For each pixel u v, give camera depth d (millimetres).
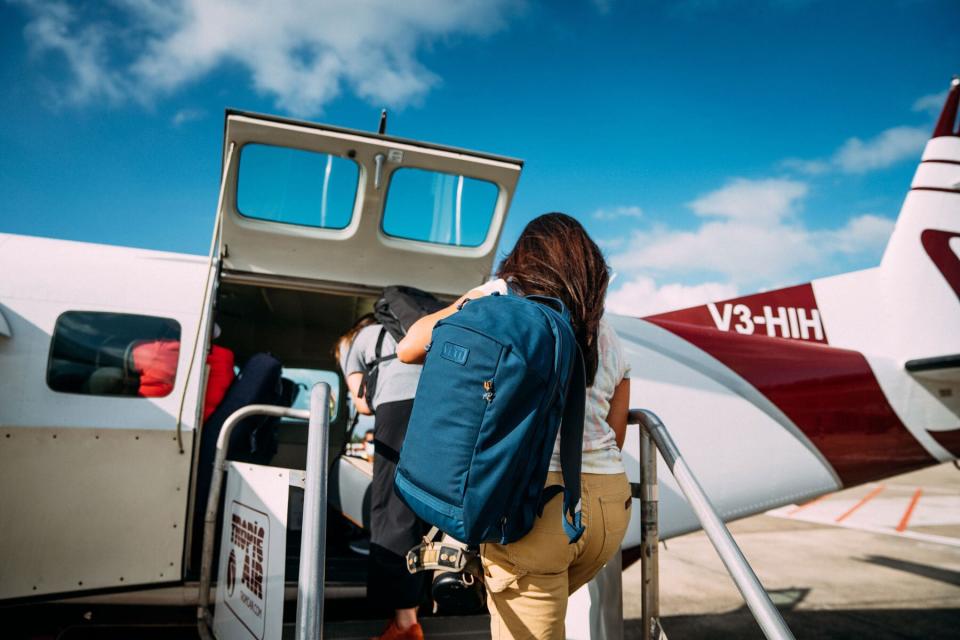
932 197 5172
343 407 4375
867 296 4957
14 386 2305
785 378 4129
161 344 2484
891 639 4422
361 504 2479
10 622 2221
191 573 2355
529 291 1249
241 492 1955
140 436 2354
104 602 2277
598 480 1213
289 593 2299
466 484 990
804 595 5586
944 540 8242
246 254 2814
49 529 2221
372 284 2998
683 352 3965
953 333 4812
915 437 4430
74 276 2521
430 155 2688
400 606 1879
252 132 2508
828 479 4145
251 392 2555
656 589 1657
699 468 3725
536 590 1117
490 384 994
